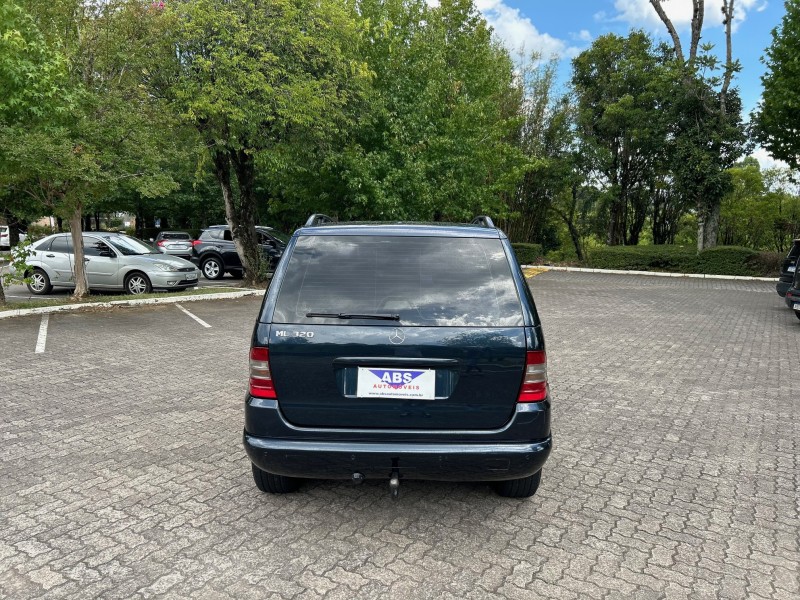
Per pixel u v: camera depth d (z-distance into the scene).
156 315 11.23
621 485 4.06
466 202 17.75
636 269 24.84
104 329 9.67
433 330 3.08
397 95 16.42
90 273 13.98
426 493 3.90
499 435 3.10
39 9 10.59
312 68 14.26
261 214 31.86
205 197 35.38
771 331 10.69
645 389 6.59
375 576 2.95
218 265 19.14
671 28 25.22
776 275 22.45
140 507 3.65
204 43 13.31
